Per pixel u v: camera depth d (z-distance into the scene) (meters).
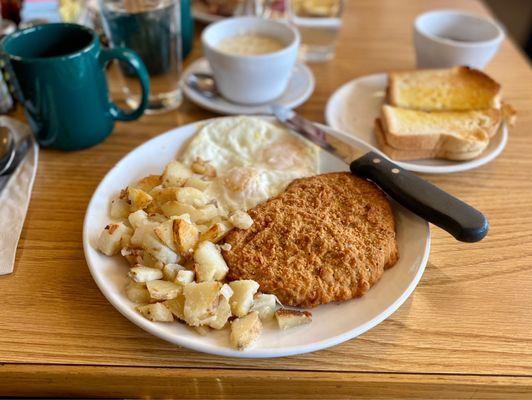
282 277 0.28
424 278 0.31
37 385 0.27
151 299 0.27
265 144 0.39
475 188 0.38
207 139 0.39
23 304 0.29
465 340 0.27
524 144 0.42
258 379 0.26
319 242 0.30
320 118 0.45
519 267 0.32
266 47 0.46
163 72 0.45
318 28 0.54
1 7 0.51
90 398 0.28
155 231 0.28
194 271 0.28
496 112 0.42
